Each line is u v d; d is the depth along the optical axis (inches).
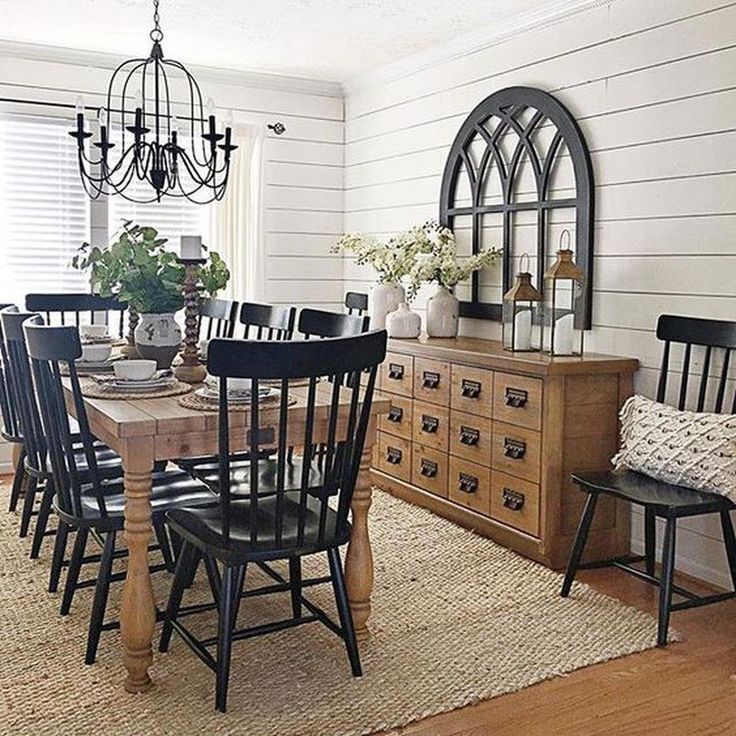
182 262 118.0
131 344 139.9
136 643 94.0
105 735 86.4
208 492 110.7
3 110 187.2
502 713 92.4
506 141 169.8
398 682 98.3
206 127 198.4
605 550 140.4
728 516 118.6
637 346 142.1
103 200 199.9
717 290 128.9
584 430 136.6
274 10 160.6
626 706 94.2
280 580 119.0
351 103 223.0
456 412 154.5
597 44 147.6
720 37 126.6
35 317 112.3
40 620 113.4
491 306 173.3
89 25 171.3
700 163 130.3
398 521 157.5
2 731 86.9
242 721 89.4
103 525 99.7
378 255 183.9
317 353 87.8
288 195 221.0
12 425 150.6
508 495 142.9
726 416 117.6
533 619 116.2
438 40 180.7
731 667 103.5
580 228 150.9
